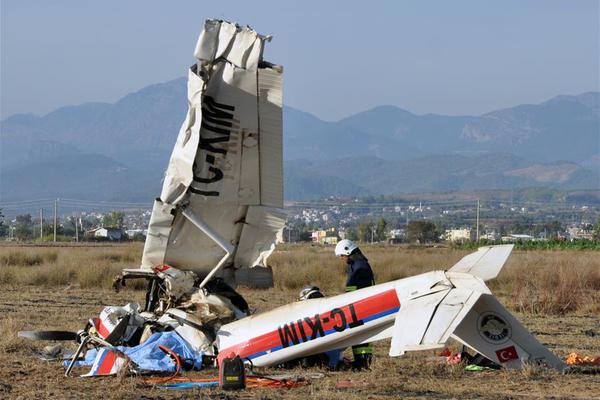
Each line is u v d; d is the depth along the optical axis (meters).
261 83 50.00
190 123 49.03
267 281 53.03
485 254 45.56
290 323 45.81
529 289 91.31
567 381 41.47
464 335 44.59
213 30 49.12
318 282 108.44
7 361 48.34
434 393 38.97
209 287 51.53
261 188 51.25
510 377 42.44
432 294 41.81
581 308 82.94
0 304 83.19
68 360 47.69
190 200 50.12
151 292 51.25
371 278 49.06
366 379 42.84
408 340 37.72
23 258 149.88
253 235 51.81
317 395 37.91
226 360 40.38
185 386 40.81
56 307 80.31
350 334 44.91
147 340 46.69
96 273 108.31
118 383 41.09
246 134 50.28
